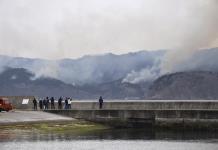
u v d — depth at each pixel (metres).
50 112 116.81
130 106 116.69
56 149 73.06
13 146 75.25
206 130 101.88
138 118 108.44
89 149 73.75
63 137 88.62
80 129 103.31
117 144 80.31
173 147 76.88
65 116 114.25
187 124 103.62
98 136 91.75
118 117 109.94
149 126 107.31
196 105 109.94
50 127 101.06
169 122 105.19
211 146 77.69
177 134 96.56
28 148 73.38
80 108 123.88
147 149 74.69
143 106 115.12
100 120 111.25
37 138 85.81
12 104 124.38
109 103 119.25
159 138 89.25
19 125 98.88
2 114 107.00
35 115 109.44
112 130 104.56
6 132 92.38
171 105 112.19
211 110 101.38
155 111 106.81
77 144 79.25
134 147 76.88
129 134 96.06
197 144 80.19
